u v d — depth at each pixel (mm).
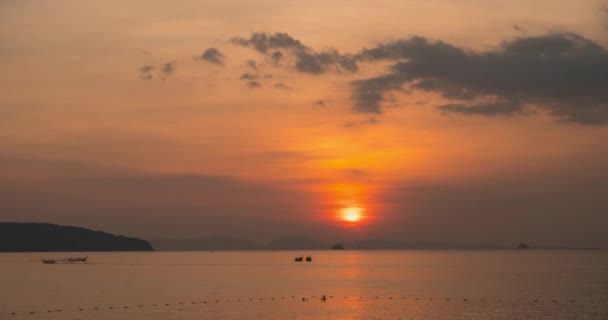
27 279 165125
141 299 107312
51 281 156250
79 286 138750
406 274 194375
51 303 100812
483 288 132375
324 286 140000
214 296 113812
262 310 91625
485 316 85188
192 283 150000
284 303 101375
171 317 83812
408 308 94375
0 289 130375
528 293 118938
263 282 153250
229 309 93125
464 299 107688
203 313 88312
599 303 100500
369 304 99812
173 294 117375
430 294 117812
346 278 172250
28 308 94250
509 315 86250
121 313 88375
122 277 176000
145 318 82938
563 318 82938
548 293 118688
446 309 92938
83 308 94125
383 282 154000
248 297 111375
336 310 91750
